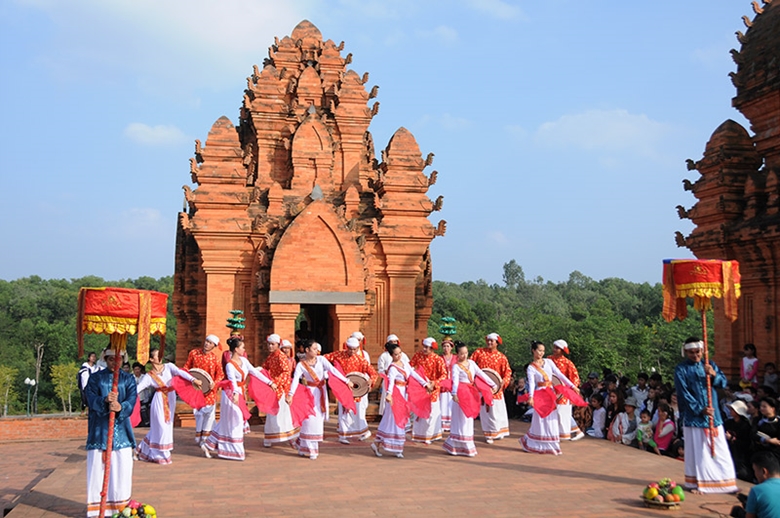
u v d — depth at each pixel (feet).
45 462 49.80
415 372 46.55
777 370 52.95
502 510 32.09
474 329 227.81
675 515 31.45
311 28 86.43
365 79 80.18
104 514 29.60
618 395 53.21
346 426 50.55
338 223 65.98
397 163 71.26
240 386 44.57
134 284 427.74
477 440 52.13
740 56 61.67
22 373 229.04
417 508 32.37
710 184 61.00
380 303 71.05
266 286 65.41
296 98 81.00
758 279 56.44
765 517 24.11
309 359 46.68
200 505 32.76
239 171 69.05
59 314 318.65
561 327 164.76
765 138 59.11
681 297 37.04
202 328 77.61
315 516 30.94
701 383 35.88
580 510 32.09
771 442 37.42
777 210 54.75
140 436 54.03
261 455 45.57
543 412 45.47
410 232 70.23
